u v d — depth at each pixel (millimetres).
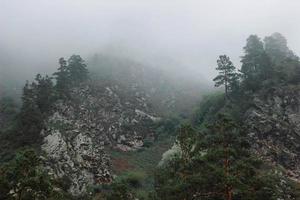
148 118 132375
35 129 85375
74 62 136375
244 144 42812
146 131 124750
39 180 39594
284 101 92375
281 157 81062
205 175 40375
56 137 81938
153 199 48000
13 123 99062
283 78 99688
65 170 73375
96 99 128750
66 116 105938
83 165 78500
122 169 94750
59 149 78562
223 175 38594
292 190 67312
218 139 42375
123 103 136875
